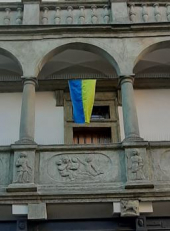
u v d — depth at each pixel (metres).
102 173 10.55
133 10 13.02
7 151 10.79
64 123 13.62
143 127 13.62
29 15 12.77
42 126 13.57
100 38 12.34
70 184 10.39
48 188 10.29
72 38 12.30
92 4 13.06
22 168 10.34
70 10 12.99
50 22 12.87
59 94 14.10
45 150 10.81
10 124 13.65
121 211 10.02
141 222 10.23
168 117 13.84
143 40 12.30
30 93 11.48
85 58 13.51
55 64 13.73
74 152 10.84
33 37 12.34
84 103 12.30
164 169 10.60
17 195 10.05
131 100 11.36
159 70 14.20
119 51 12.10
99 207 10.36
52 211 10.47
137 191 10.08
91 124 13.62
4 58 13.27
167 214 10.72
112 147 10.84
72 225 10.59
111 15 12.88
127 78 11.70
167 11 13.04
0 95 14.16
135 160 10.43
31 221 10.30
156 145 10.85
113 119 13.73
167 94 14.25
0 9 13.06
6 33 12.38
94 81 12.61
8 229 10.56
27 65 11.90
